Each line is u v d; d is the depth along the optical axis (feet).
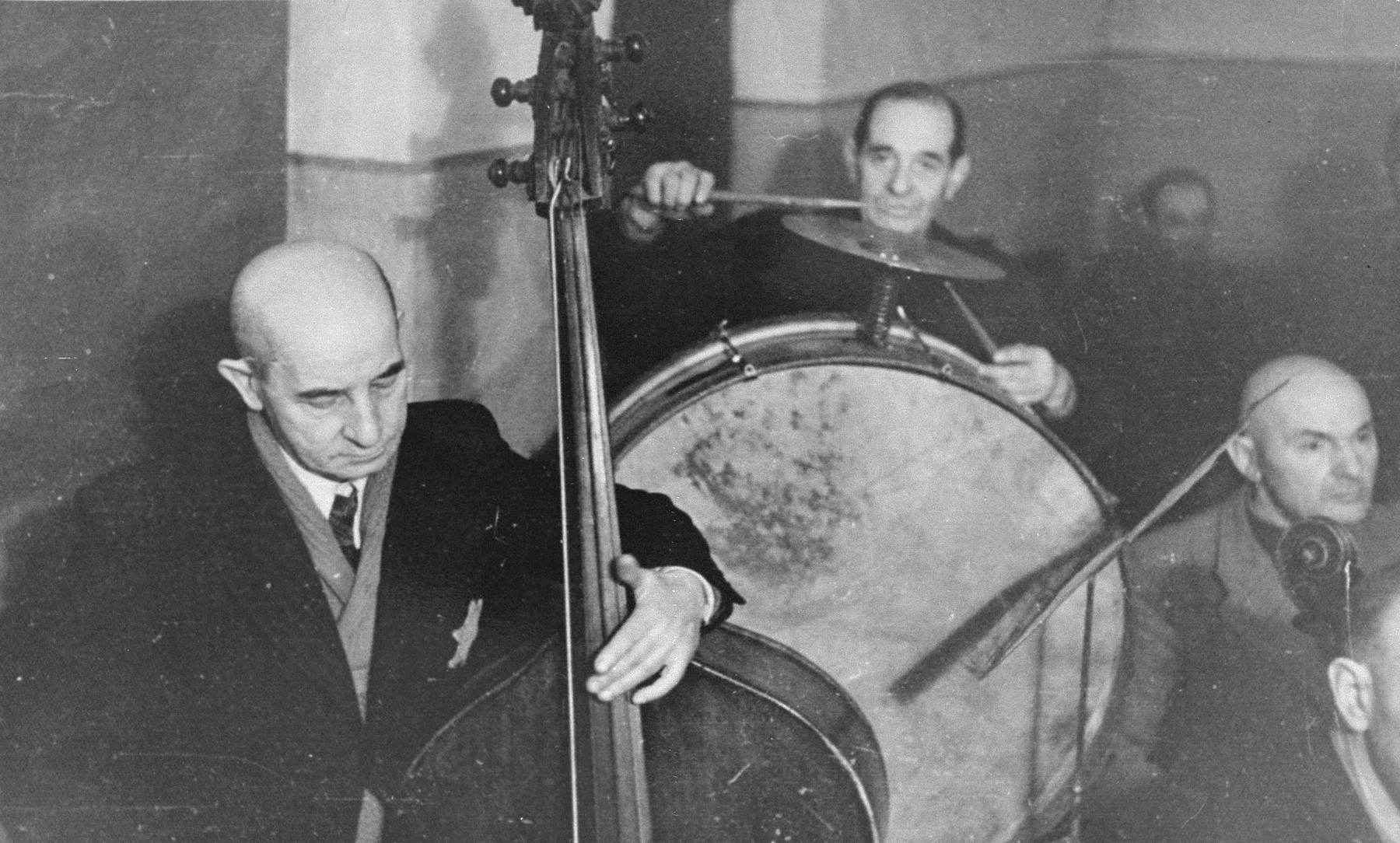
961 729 7.04
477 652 6.27
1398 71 7.25
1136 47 7.22
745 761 5.52
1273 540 7.29
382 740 6.29
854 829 5.53
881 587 6.96
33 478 6.47
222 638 6.37
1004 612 7.04
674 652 5.26
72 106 6.47
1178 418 7.33
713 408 6.79
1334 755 7.23
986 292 7.20
